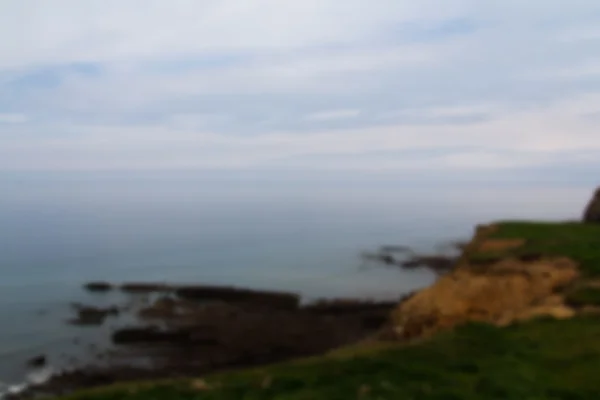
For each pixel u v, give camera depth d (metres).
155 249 103.44
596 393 9.84
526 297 21.83
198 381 11.43
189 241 119.00
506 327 14.73
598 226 31.72
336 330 36.41
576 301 17.48
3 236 121.88
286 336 34.81
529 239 28.41
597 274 21.23
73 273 73.31
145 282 62.44
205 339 34.38
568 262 22.95
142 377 28.30
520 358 11.84
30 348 35.16
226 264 84.38
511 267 23.42
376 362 11.80
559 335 13.55
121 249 102.12
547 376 10.77
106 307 47.12
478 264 25.00
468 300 22.89
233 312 41.19
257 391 10.56
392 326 25.25
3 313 46.59
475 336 13.73
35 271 74.44
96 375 28.64
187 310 42.38
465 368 11.30
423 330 23.33
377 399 9.79
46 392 27.08
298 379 11.02
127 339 35.34
